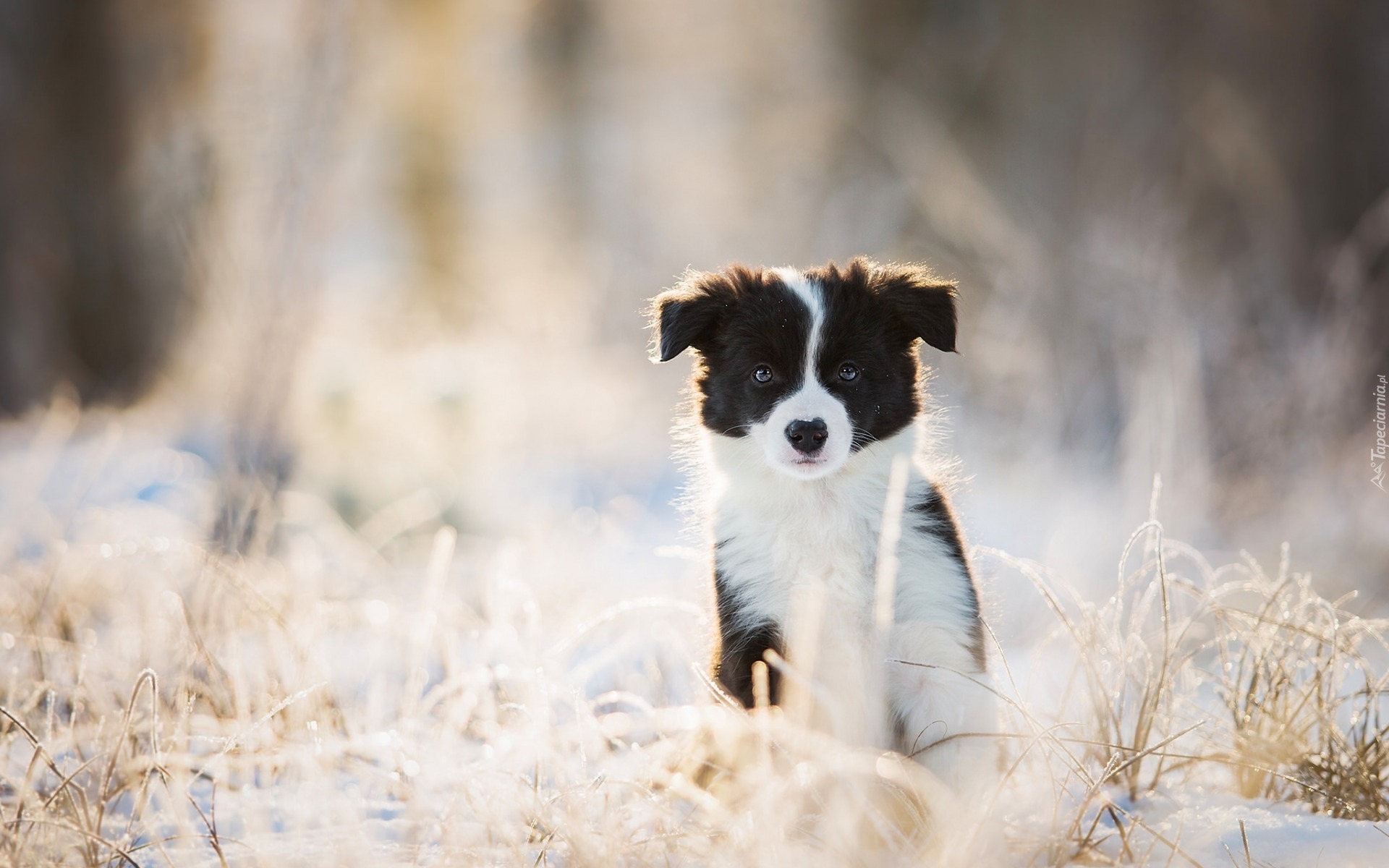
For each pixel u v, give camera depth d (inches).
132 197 793.6
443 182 1241.4
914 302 229.1
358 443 466.3
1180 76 708.7
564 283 942.4
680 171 1075.9
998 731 198.5
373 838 180.9
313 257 412.2
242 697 217.5
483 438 518.6
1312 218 663.1
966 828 164.9
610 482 543.8
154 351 787.4
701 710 187.0
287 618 272.1
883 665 201.3
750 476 223.8
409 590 336.5
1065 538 376.5
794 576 217.3
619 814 171.2
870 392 223.3
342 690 245.0
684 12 1127.6
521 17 1284.4
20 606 296.2
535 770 187.3
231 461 373.4
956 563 211.8
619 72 1236.5
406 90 1234.6
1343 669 227.9
